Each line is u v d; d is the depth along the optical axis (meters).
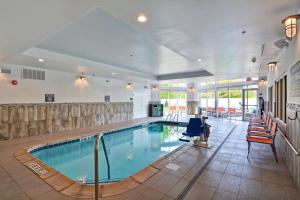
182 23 2.71
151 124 9.89
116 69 7.07
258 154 3.94
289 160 3.06
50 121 6.80
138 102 11.58
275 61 5.14
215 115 11.99
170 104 14.23
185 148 4.40
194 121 5.00
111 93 9.48
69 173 4.01
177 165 3.29
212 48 4.04
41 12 2.19
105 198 2.26
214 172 3.00
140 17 2.50
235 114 10.96
